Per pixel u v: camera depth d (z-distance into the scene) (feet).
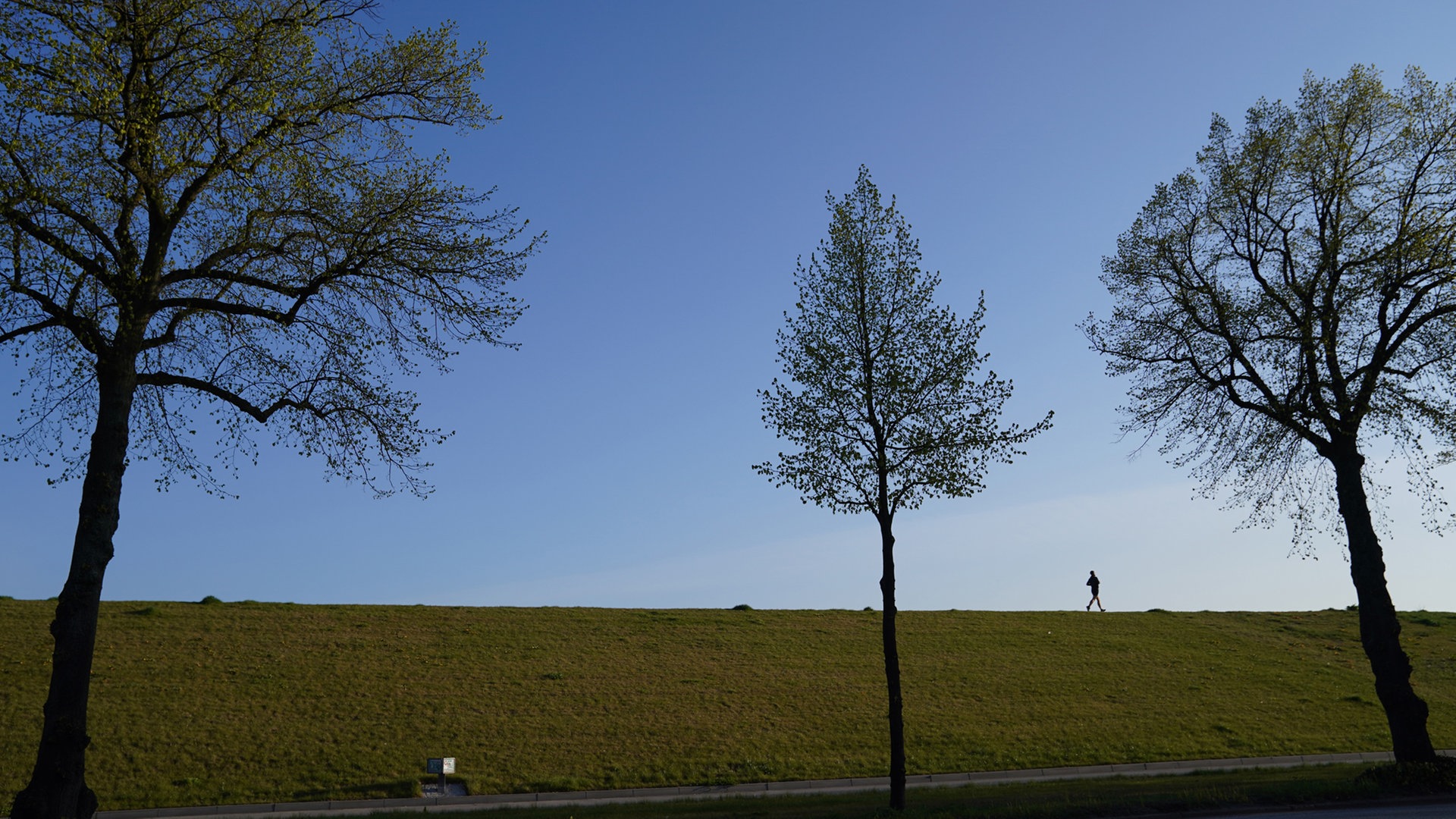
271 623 139.95
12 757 86.28
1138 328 75.82
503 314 58.80
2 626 124.26
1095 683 136.36
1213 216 74.59
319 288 56.13
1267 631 178.19
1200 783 72.23
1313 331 68.95
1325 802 56.80
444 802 84.02
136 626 131.64
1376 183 69.82
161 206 51.11
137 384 53.62
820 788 91.04
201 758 91.50
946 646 154.20
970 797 71.97
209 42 50.16
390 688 116.57
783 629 161.68
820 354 64.34
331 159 55.98
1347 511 69.36
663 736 107.34
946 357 63.87
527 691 119.75
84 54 46.50
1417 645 166.40
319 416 57.00
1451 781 60.08
